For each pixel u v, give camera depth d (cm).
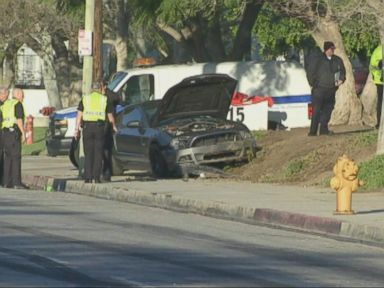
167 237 3650
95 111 5459
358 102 6769
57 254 3181
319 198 4681
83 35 5812
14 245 3366
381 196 4728
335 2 5419
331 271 3002
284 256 3281
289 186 5241
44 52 10888
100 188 5262
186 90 5731
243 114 6700
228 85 5853
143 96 6906
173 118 5834
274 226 4122
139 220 4178
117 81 6938
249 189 5094
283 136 6156
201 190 5056
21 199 4975
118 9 9994
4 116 5606
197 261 3103
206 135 5653
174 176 5747
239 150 5719
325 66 5872
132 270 2906
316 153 5531
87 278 2767
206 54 8475
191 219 4278
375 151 5297
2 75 12631
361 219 3972
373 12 5016
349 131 6309
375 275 2955
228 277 2828
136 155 5853
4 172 5656
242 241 3619
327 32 6538
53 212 4394
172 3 6875
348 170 4088
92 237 3588
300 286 2727
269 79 7238
